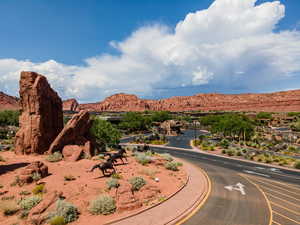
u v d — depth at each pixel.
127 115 129.88
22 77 29.20
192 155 45.53
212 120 107.25
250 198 18.31
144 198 16.44
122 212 14.07
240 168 32.19
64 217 12.53
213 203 16.91
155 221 13.23
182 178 23.59
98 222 12.68
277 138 70.62
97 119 43.94
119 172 21.73
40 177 18.50
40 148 28.67
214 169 31.09
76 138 31.03
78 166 23.14
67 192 15.77
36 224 12.18
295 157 44.59
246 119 116.81
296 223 13.73
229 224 13.38
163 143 65.88
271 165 34.97
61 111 34.38
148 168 24.81
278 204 17.03
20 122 29.14
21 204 13.84
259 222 13.73
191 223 13.38
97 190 16.30
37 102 28.97
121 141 74.31
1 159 24.22
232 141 70.56
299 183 23.92
